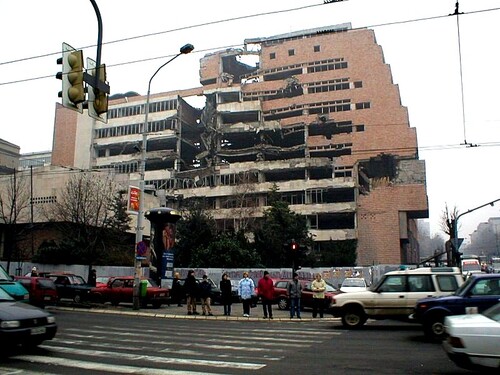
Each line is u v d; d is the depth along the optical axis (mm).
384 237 64375
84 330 13836
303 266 49094
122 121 78250
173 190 69812
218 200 68312
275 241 47438
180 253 42031
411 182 65562
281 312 23281
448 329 8078
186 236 42625
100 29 11523
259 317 19719
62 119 82250
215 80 78312
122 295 24531
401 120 67750
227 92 75000
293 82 73125
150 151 76812
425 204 64375
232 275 38125
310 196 66625
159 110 77375
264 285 19547
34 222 46875
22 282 20609
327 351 10750
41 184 49656
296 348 11172
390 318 15508
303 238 49906
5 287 14266
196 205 51781
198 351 10477
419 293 15430
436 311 12797
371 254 64188
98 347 10688
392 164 66750
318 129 72688
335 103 70812
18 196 47125
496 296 12578
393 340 12867
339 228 69688
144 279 24547
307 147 69625
